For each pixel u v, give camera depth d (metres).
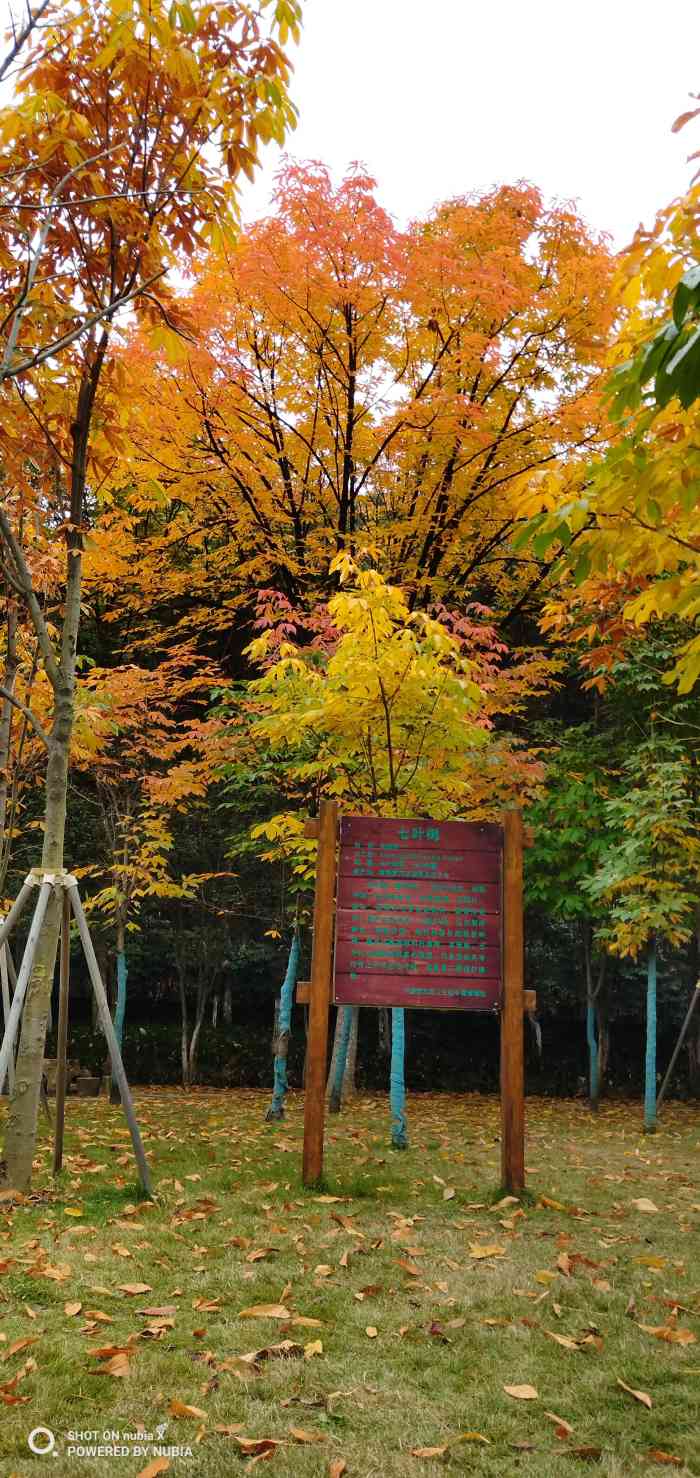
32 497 5.75
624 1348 3.33
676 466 3.24
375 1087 14.55
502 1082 5.82
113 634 13.39
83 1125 8.41
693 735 10.34
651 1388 3.04
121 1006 10.57
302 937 14.12
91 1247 4.25
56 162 4.95
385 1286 3.90
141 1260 4.11
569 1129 9.81
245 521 10.81
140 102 5.01
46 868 5.33
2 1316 3.41
